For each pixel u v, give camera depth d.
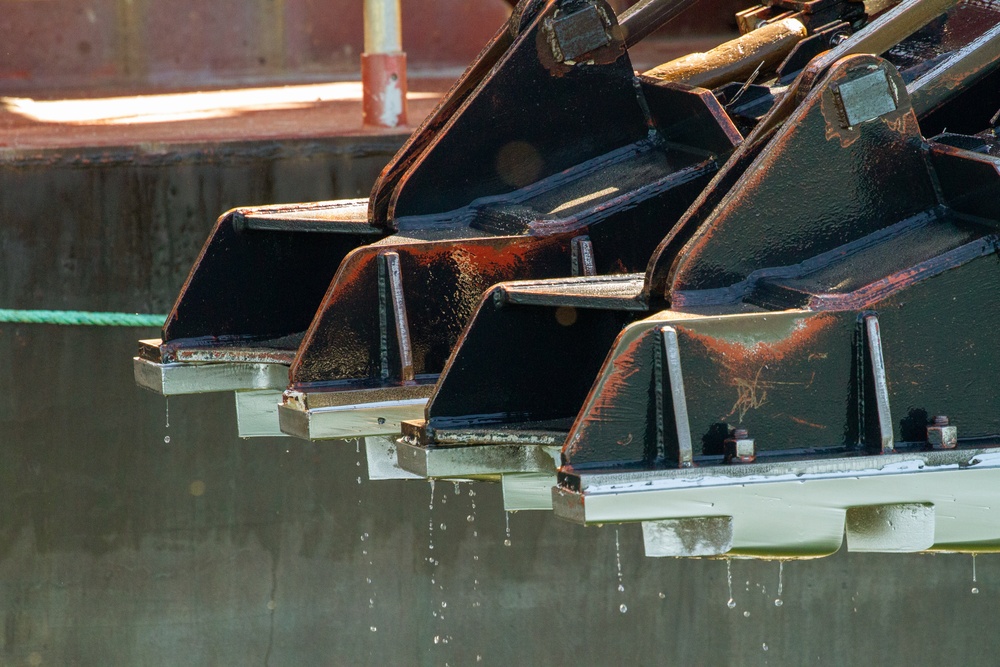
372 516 33.59
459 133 21.70
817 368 16.20
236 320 23.36
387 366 20.16
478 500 33.97
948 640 36.81
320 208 23.84
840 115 17.48
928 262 16.61
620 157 22.91
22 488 32.00
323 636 34.00
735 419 15.88
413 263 20.08
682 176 21.42
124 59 49.81
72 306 30.53
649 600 35.16
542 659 34.94
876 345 16.14
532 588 34.56
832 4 25.33
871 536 16.70
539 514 34.22
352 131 31.78
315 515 33.41
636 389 15.59
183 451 32.50
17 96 44.34
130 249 30.38
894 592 36.31
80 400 31.58
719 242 17.22
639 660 35.38
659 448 15.66
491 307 18.38
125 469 32.28
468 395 18.53
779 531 15.70
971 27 23.08
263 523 33.22
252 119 35.84
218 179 30.30
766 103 22.88
